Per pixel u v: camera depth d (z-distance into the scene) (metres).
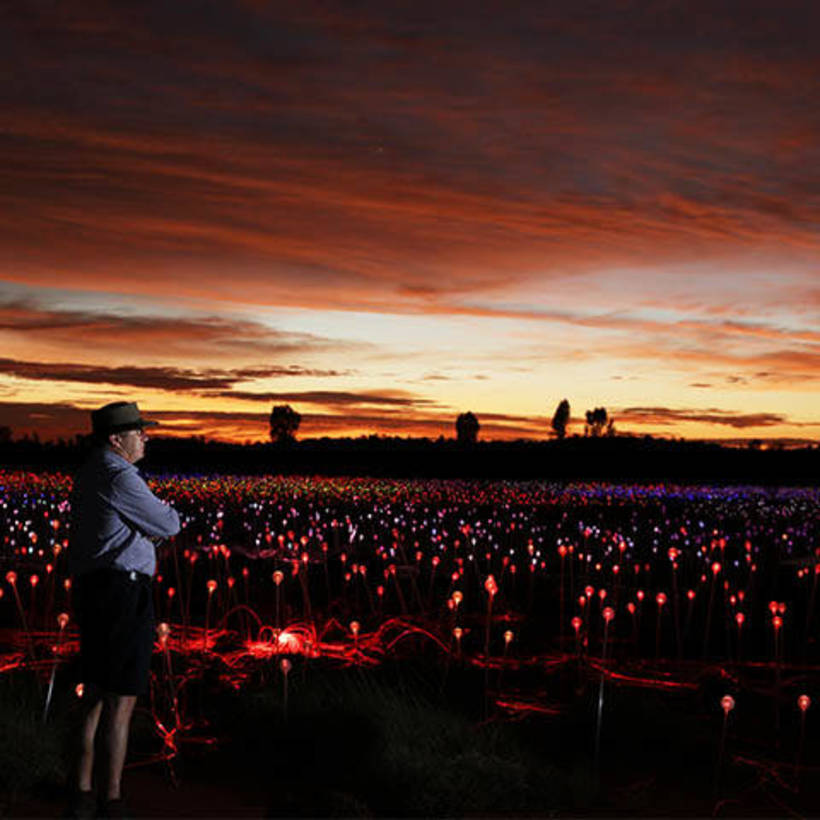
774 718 6.93
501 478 43.38
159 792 5.34
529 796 5.28
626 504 26.12
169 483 32.94
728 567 14.55
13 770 5.36
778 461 48.06
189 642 9.09
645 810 5.20
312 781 5.50
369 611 11.31
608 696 6.59
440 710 6.22
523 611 11.46
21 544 15.97
